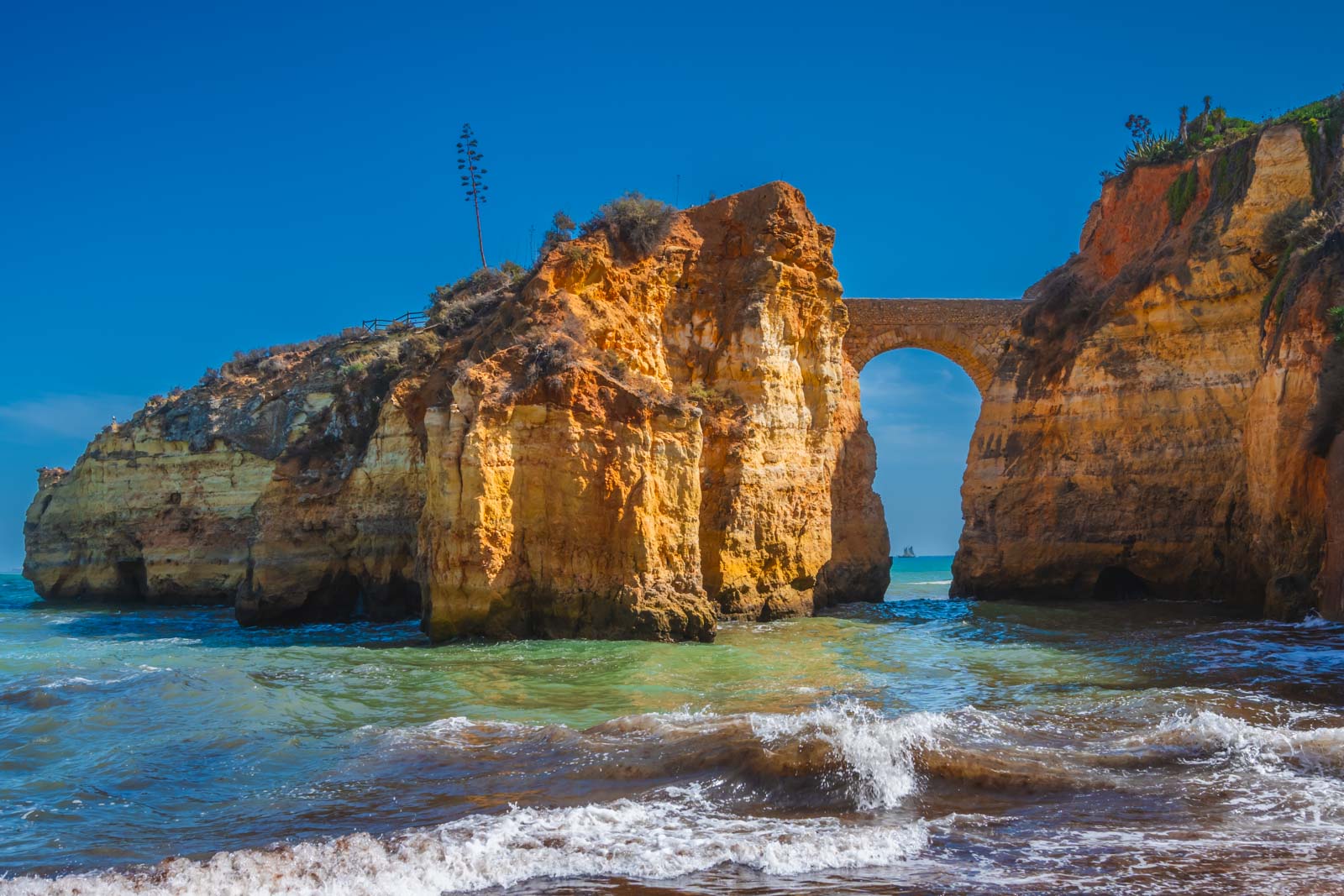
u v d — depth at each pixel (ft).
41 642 97.71
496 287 140.36
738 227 107.45
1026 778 37.32
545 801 36.40
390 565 102.78
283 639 90.48
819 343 108.17
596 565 81.76
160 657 78.69
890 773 37.47
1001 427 126.52
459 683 61.16
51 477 183.11
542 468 81.66
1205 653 70.59
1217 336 110.22
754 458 98.22
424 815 35.42
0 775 41.75
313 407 137.08
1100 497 115.75
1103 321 119.34
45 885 28.99
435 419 82.38
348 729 48.73
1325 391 81.97
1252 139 111.96
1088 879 29.01
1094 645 78.13
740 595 95.71
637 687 59.36
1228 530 105.91
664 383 98.58
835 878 29.58
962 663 69.00
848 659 71.46
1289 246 99.30
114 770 42.01
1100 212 140.15
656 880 29.81
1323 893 27.89
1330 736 41.32
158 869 30.22
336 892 29.19
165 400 163.84
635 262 101.45
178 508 147.54
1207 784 37.06
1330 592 79.71
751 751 39.09
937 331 137.18
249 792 38.81
